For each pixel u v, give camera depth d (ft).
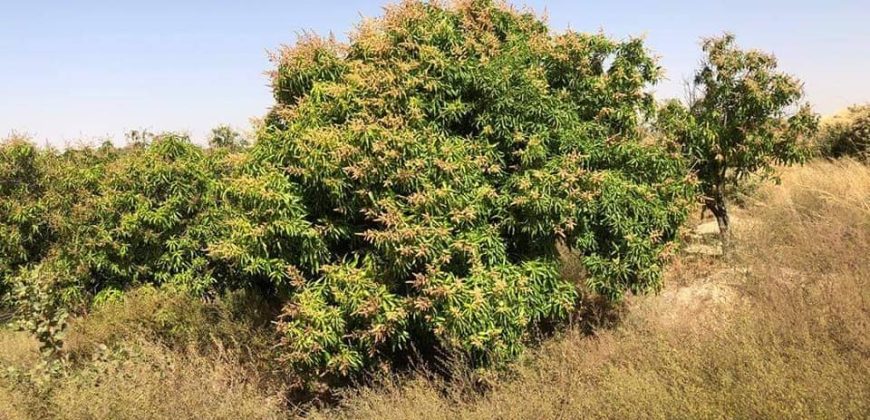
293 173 16.94
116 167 27.40
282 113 18.43
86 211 26.68
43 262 26.91
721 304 18.69
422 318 16.70
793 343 14.75
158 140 27.63
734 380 13.34
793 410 11.50
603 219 18.75
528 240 18.67
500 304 16.46
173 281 25.20
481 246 16.97
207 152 29.19
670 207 19.69
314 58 19.11
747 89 26.68
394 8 18.79
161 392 16.12
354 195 16.93
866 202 28.63
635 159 19.40
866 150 40.16
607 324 19.60
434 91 17.72
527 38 20.52
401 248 15.72
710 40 27.94
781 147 27.81
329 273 16.90
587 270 19.97
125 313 22.66
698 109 28.40
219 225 25.39
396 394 16.01
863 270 19.16
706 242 31.60
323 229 17.38
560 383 14.99
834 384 12.39
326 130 16.89
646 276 19.11
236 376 18.86
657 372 14.64
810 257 22.20
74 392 15.88
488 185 17.60
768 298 18.24
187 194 26.45
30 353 22.31
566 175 17.52
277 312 21.93
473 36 18.88
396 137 15.99
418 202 15.97
